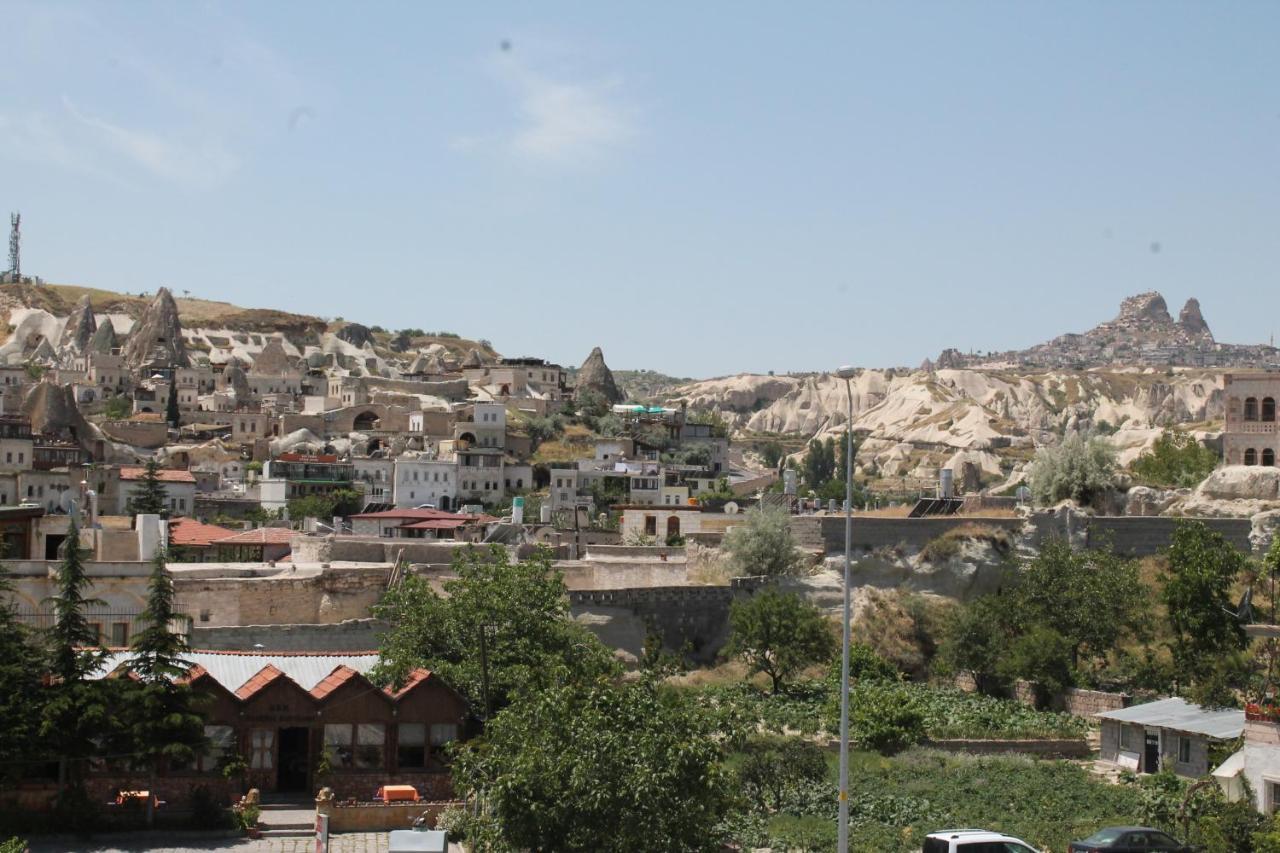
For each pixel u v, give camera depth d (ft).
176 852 195.11
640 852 167.73
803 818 225.35
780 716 296.30
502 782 171.32
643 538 488.85
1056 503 418.92
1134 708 273.33
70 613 214.48
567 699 179.52
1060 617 341.21
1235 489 428.56
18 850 178.91
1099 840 181.88
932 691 328.90
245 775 215.31
